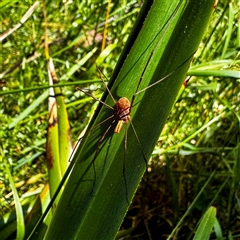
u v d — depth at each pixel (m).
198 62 0.14
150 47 0.07
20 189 0.14
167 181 0.16
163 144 0.15
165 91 0.08
